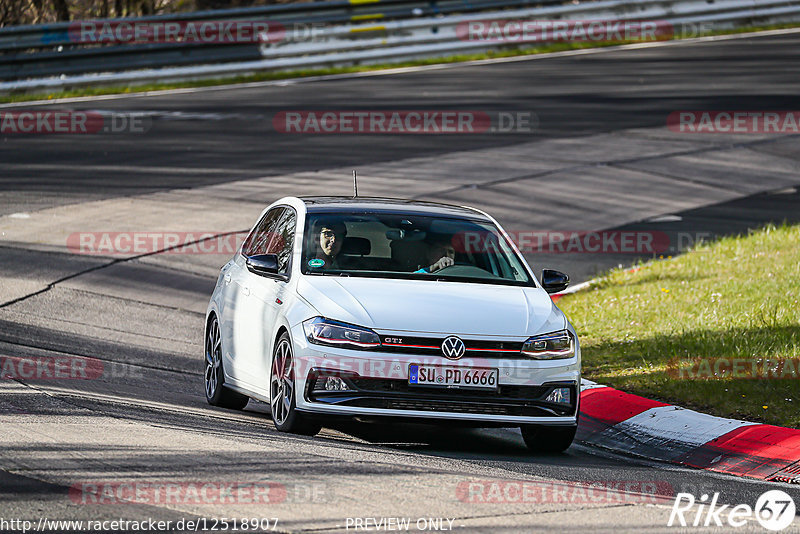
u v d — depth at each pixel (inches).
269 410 1412.4
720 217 2655.0
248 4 5191.9
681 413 1300.4
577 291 2070.6
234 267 1417.3
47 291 1961.1
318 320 1122.0
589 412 1369.3
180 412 1258.6
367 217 1307.8
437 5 4852.4
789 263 2059.5
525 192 2829.7
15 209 2549.2
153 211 2566.4
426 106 3880.4
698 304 1825.8
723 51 4975.4
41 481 870.4
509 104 3927.2
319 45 4598.9
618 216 2657.5
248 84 4335.6
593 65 4692.4
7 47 4010.8
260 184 2819.9
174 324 1843.0
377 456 1054.4
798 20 5689.0
